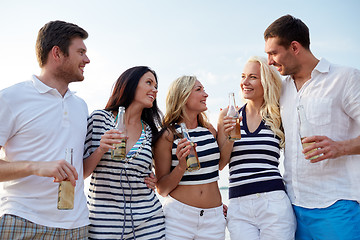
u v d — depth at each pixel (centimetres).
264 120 270
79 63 213
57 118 202
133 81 250
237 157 268
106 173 227
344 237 226
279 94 271
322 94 240
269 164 261
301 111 230
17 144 192
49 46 206
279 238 241
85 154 231
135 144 242
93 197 226
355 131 237
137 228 231
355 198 228
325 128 237
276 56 252
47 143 196
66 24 212
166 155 260
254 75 278
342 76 235
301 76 254
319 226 237
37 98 198
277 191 252
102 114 237
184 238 247
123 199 226
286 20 249
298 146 246
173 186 251
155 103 272
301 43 246
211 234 253
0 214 185
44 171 171
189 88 268
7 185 192
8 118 187
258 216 254
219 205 263
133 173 232
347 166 232
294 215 254
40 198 191
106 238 216
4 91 189
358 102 228
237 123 245
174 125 270
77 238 201
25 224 183
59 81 211
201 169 257
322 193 236
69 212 198
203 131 272
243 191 260
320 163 236
